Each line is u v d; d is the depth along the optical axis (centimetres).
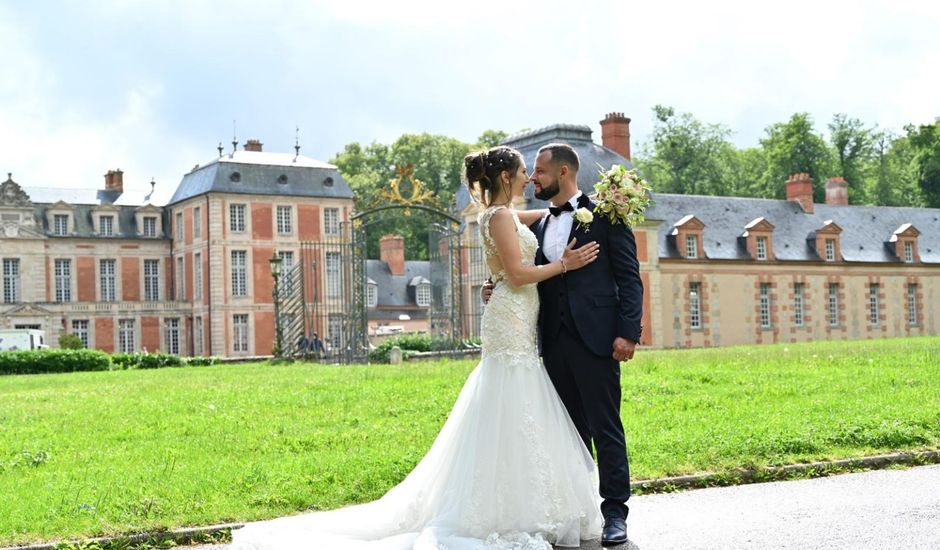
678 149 7644
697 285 5078
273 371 2697
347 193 6078
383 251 7200
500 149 687
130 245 6316
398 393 1616
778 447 952
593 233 686
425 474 679
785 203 5719
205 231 5847
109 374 3116
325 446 1084
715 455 929
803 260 5422
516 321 670
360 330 3462
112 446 1152
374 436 1136
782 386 1540
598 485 696
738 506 756
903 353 2206
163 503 787
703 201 5378
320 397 1609
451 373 2042
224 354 5753
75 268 6197
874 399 1319
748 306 5231
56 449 1139
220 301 5759
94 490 848
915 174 7388
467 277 4506
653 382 1627
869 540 632
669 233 5069
